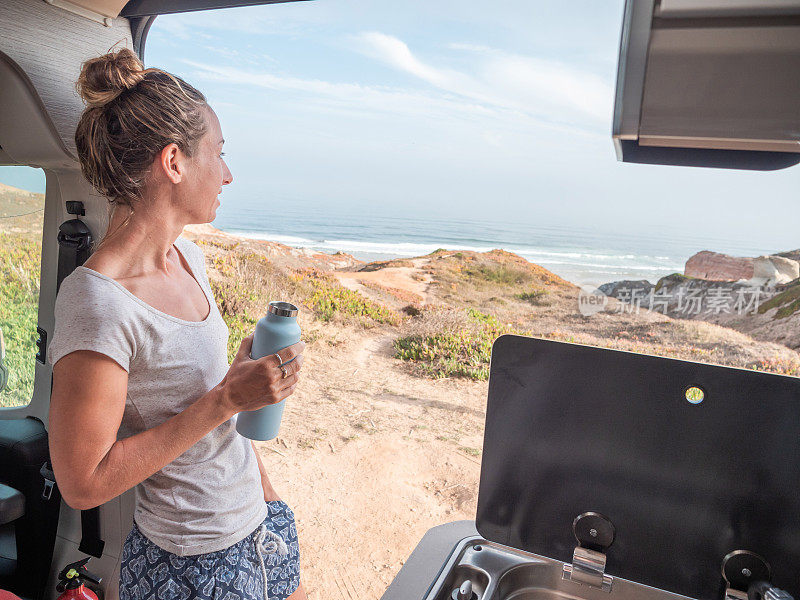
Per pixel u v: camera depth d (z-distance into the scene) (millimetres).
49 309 1806
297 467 5609
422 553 1065
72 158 1588
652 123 511
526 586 1002
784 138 484
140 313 959
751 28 466
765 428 860
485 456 1011
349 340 10125
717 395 877
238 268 11117
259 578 1192
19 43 1487
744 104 484
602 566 951
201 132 1021
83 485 904
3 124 1603
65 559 1796
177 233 1057
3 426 1836
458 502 4941
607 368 924
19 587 1820
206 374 1083
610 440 938
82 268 951
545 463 979
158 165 983
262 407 1032
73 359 896
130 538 1151
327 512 4645
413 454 5988
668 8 479
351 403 7508
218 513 1117
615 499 949
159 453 958
